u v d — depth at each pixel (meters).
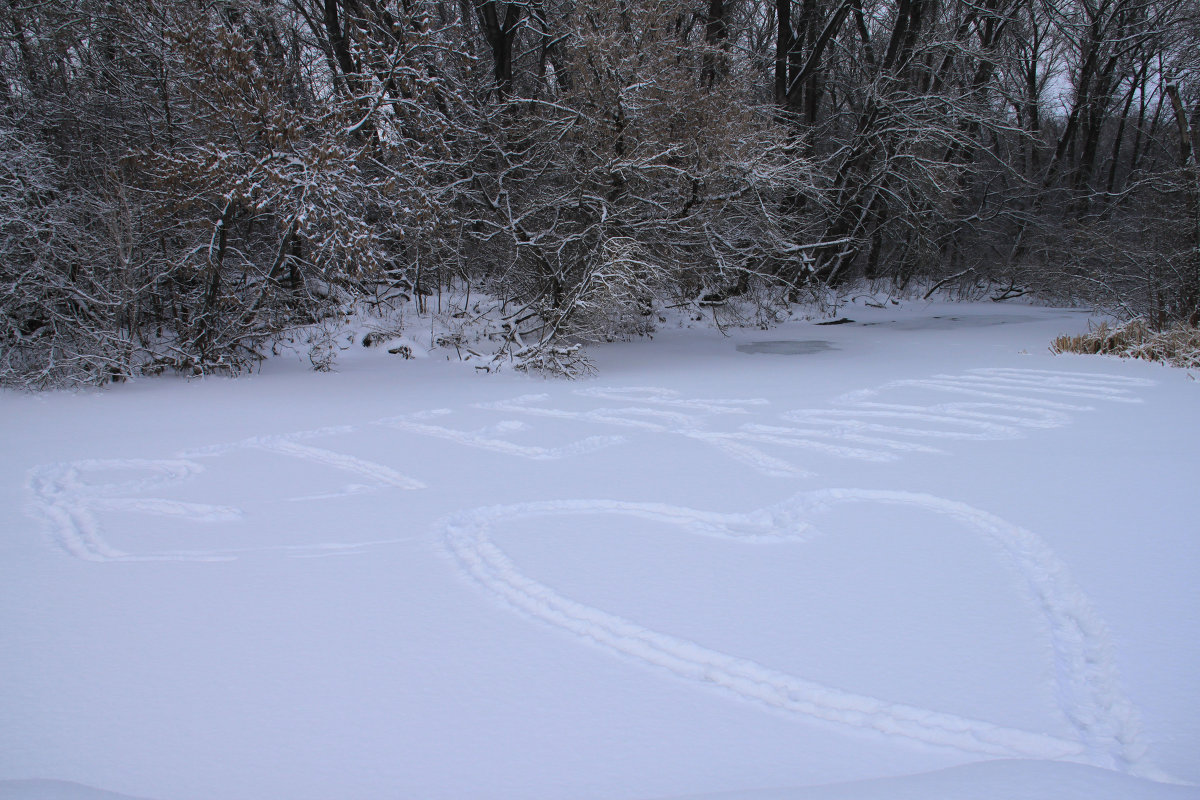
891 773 2.53
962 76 24.70
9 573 4.29
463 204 15.23
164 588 4.10
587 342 14.67
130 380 10.87
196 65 10.70
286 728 2.85
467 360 12.98
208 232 11.59
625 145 13.94
